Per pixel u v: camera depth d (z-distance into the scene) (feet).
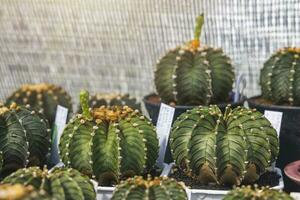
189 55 7.20
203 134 5.88
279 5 8.38
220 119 5.87
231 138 5.80
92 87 9.85
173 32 9.19
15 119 6.36
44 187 4.75
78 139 5.91
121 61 9.61
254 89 8.68
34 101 7.68
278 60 7.06
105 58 9.66
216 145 5.76
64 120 7.00
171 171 6.30
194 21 9.00
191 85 7.11
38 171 4.94
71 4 9.58
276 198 4.69
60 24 9.74
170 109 6.70
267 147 5.85
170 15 9.13
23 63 10.04
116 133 5.85
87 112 5.98
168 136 6.57
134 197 4.89
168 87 7.22
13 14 9.86
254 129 5.88
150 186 4.95
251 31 8.58
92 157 5.83
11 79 10.15
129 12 9.35
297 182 5.82
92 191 5.10
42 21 9.78
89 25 9.61
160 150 6.51
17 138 6.30
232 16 8.63
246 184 5.93
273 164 6.28
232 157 5.77
